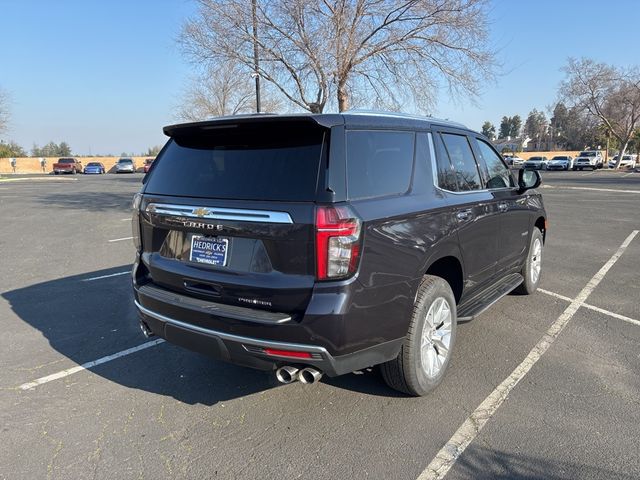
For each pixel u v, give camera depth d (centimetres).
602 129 6700
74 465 279
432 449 290
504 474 267
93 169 5531
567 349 427
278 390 365
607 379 371
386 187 312
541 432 304
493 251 443
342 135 288
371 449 291
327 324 266
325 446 294
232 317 283
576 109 5428
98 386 374
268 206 278
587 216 1348
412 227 315
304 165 282
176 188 331
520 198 510
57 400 353
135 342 460
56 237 1052
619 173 4519
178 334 315
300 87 1333
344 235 268
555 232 1066
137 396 359
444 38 1249
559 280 656
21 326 502
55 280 684
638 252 841
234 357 295
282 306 277
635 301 561
